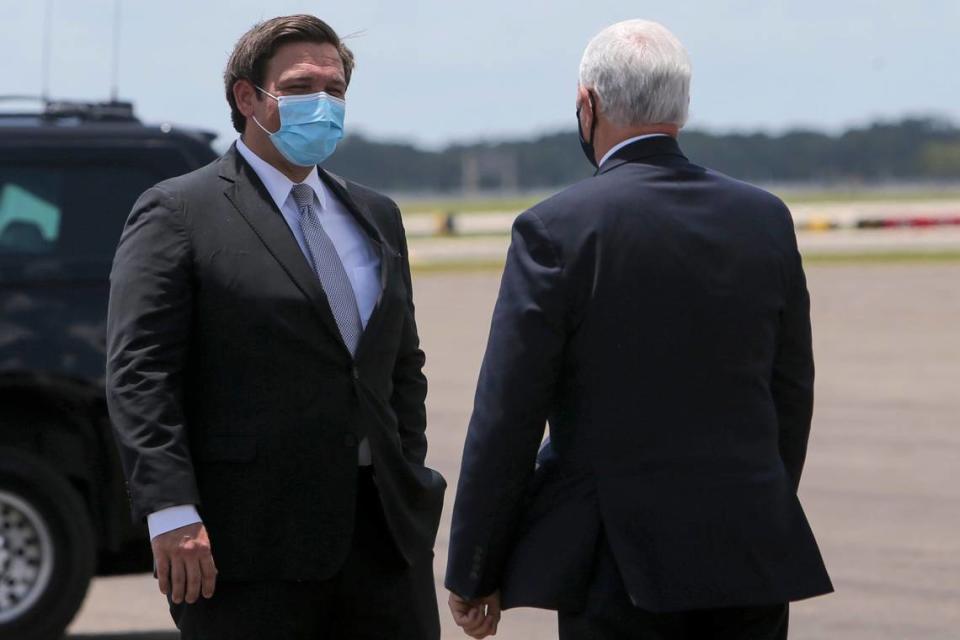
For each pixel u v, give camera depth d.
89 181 15.20
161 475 8.75
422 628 9.57
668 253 8.52
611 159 8.83
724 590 8.37
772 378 9.06
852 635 16.09
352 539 9.35
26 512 14.76
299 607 9.20
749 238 8.72
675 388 8.47
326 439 9.16
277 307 9.13
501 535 8.58
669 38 8.85
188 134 15.54
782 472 8.73
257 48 9.40
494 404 8.46
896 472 25.97
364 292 9.57
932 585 18.23
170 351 9.02
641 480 8.42
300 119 9.31
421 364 10.04
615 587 8.43
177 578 8.80
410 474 9.52
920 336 48.12
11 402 14.86
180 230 9.15
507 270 8.62
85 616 17.28
